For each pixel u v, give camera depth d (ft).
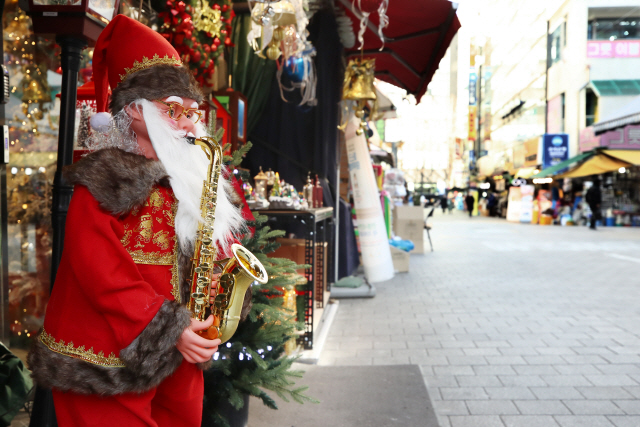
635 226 69.31
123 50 5.11
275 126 20.40
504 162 121.70
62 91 7.63
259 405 10.99
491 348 15.15
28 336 10.33
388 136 39.55
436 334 16.74
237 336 8.54
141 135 5.14
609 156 66.08
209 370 8.07
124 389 4.44
